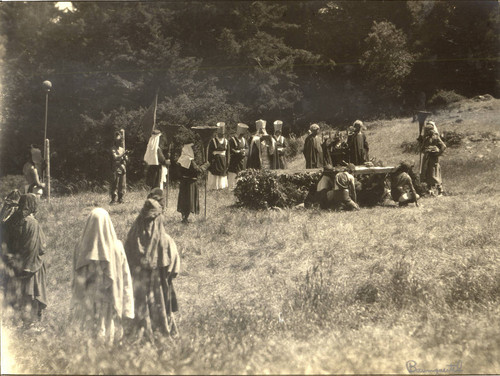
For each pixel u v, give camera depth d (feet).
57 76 121.80
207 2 138.51
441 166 88.48
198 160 97.76
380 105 154.81
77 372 19.70
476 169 84.79
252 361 20.40
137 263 25.41
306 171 62.03
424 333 23.61
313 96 153.69
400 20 158.81
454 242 43.37
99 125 118.42
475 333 23.03
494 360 20.27
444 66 159.43
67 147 118.52
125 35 129.70
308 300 31.48
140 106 119.14
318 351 21.29
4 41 124.36
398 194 59.57
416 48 159.02
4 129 117.91
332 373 19.03
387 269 37.19
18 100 120.78
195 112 121.49
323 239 46.65
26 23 124.67
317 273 38.06
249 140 78.02
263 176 60.80
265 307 30.89
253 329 26.55
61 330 25.62
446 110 141.08
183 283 38.65
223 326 27.12
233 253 44.80
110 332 24.91
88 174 118.11
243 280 38.37
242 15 141.08
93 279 24.85
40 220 58.23
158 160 62.54
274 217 55.42
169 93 125.08
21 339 25.08
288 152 118.83
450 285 32.01
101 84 122.52
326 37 155.53
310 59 150.41
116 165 70.28
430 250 41.68
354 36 156.35
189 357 20.79
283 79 144.56
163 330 25.23
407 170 59.88
